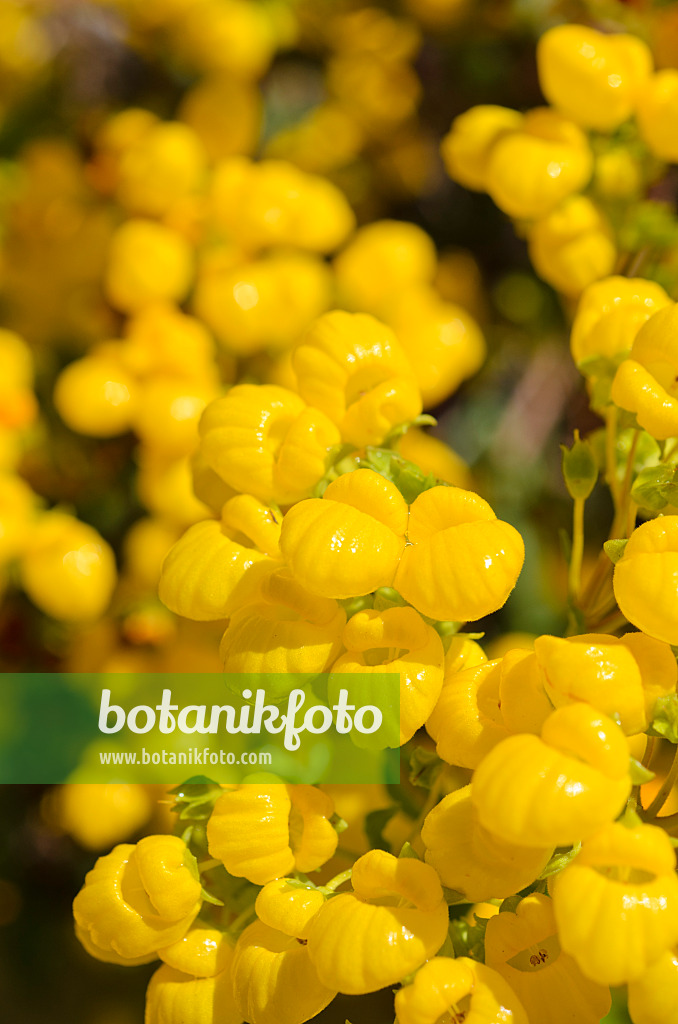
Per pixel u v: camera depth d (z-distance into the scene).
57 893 0.42
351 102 0.50
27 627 0.39
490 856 0.23
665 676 0.23
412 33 0.46
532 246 0.33
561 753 0.23
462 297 0.45
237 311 0.36
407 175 0.48
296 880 0.25
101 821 0.35
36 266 0.42
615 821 0.23
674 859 0.23
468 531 0.24
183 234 0.37
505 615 0.39
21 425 0.37
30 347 0.42
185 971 0.26
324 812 0.25
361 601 0.25
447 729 0.24
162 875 0.25
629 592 0.23
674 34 0.35
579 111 0.31
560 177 0.31
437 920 0.23
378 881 0.24
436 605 0.24
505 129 0.32
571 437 0.41
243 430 0.26
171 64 0.45
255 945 0.25
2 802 0.41
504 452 0.42
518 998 0.24
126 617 0.38
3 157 0.45
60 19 0.45
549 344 0.44
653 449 0.28
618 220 0.32
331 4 0.47
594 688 0.23
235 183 0.38
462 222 0.47
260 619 0.25
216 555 0.25
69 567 0.35
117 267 0.37
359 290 0.40
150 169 0.37
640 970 0.22
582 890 0.22
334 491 0.24
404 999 0.23
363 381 0.27
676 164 0.35
